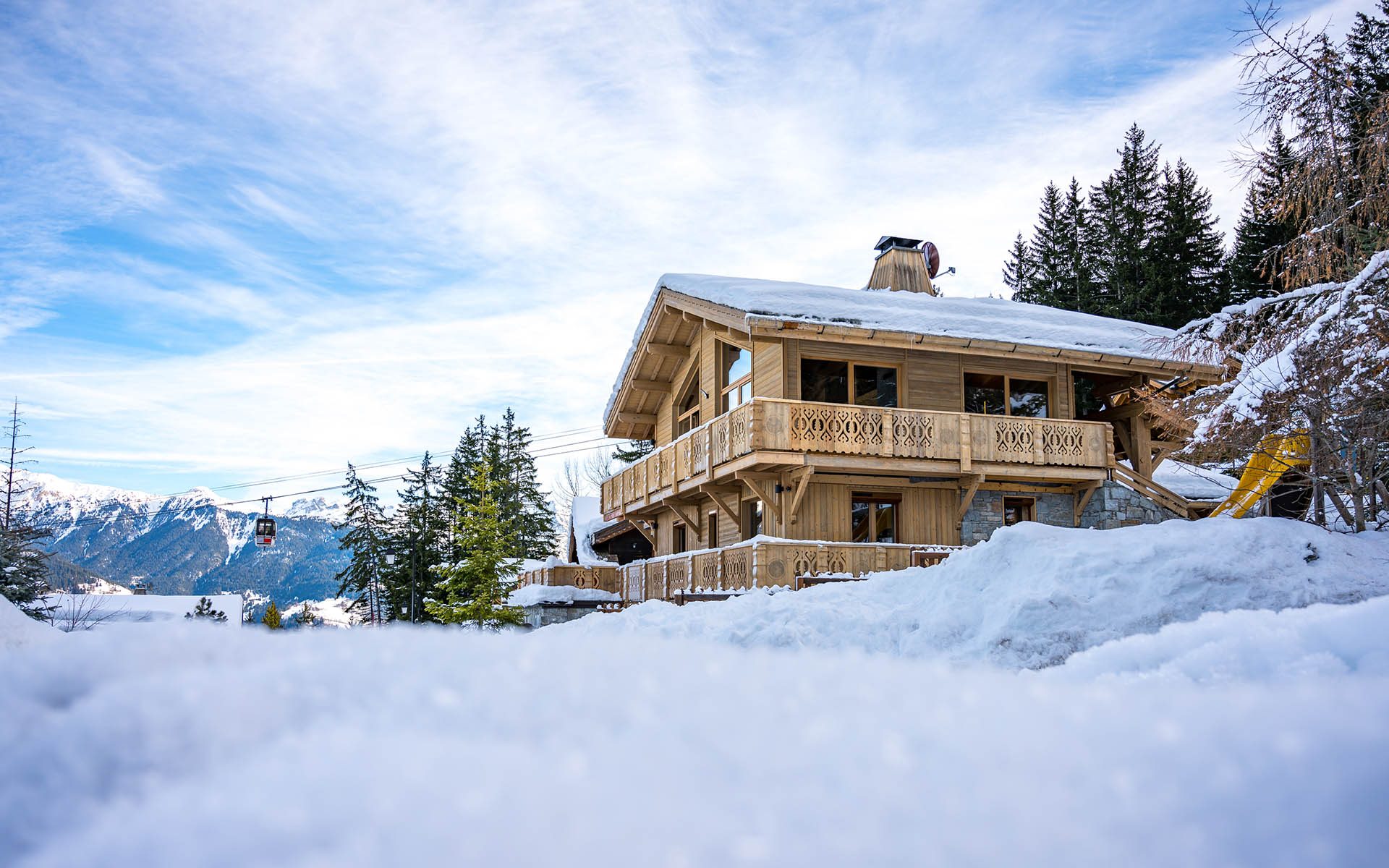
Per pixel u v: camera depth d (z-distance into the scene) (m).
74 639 4.94
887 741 3.27
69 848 2.61
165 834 2.64
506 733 3.41
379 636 5.61
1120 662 5.90
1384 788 2.71
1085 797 2.74
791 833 2.46
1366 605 5.45
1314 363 11.09
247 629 5.80
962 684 4.39
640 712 3.70
